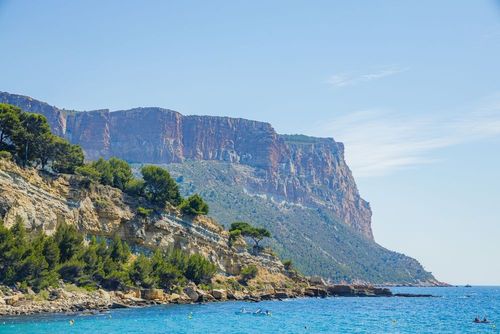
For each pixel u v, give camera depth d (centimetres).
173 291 15450
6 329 8562
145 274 14462
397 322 12244
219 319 11538
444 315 14675
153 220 17100
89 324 9494
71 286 12294
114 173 17812
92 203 15438
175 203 18862
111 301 12644
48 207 13738
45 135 14825
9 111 14175
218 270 19375
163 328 9681
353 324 11575
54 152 15262
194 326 10194
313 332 10062
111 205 15900
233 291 18075
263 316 12662
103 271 13375
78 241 13038
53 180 14500
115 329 9169
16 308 10250
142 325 9875
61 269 12306
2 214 12231
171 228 17688
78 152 16850
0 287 10581
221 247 19850
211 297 16238
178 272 15838
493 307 19038
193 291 15712
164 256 16738
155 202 17862
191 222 18900
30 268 11138
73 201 14700
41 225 13288
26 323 9162
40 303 10831
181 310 12950
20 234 11531
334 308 16412
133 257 15775
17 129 14062
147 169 18050
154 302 13925
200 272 17062
